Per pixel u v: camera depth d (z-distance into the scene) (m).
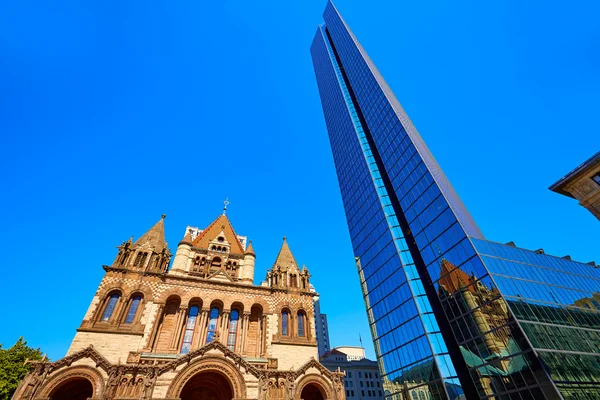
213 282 42.34
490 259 45.47
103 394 28.06
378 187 74.06
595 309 48.47
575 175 30.03
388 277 62.56
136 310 37.00
